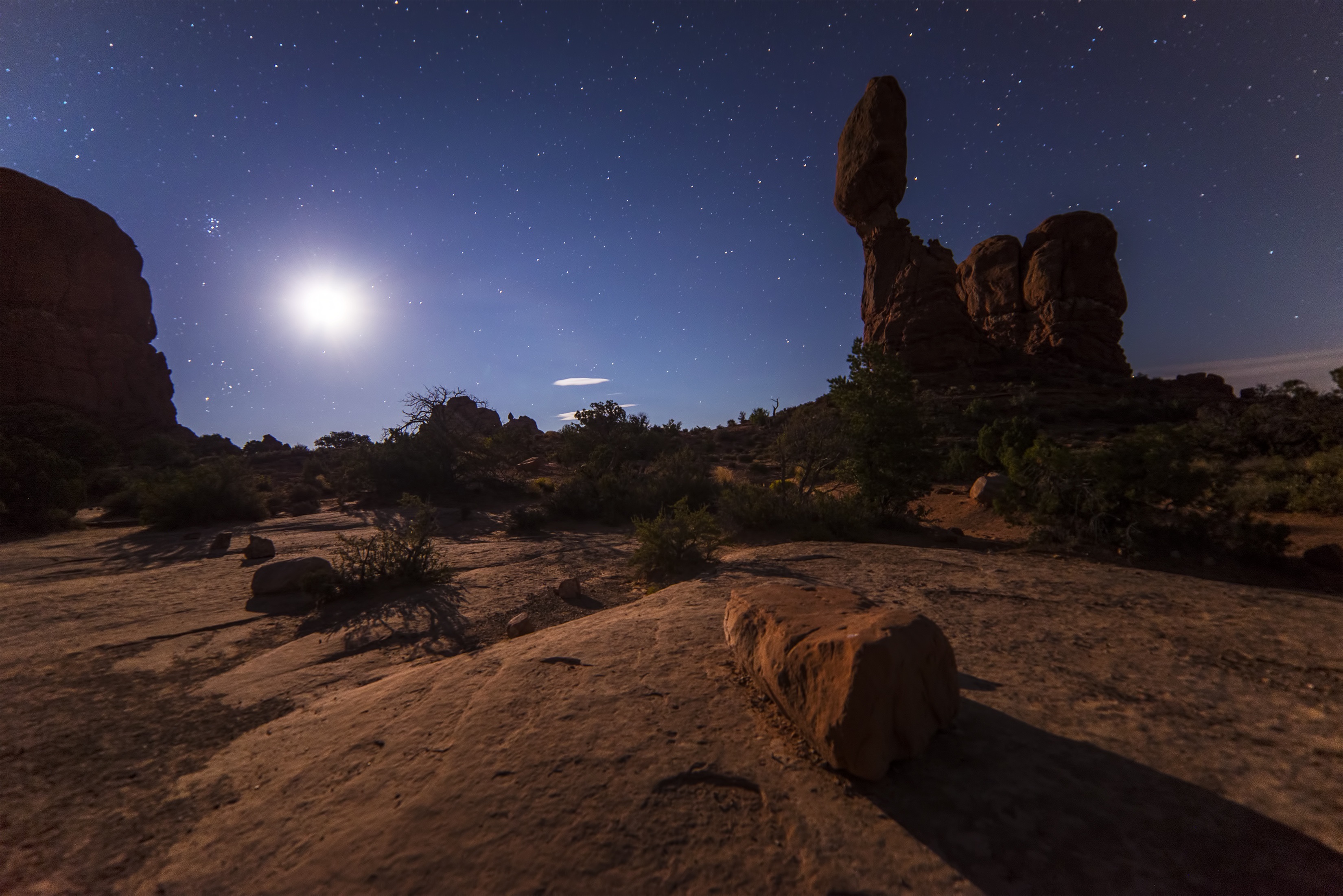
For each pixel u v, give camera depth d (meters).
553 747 3.09
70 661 6.18
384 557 9.95
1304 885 1.87
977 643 4.53
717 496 19.64
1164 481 9.91
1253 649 4.16
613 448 30.05
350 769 3.16
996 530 14.70
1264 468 18.25
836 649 2.81
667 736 3.14
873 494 15.97
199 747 3.96
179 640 7.00
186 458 42.47
